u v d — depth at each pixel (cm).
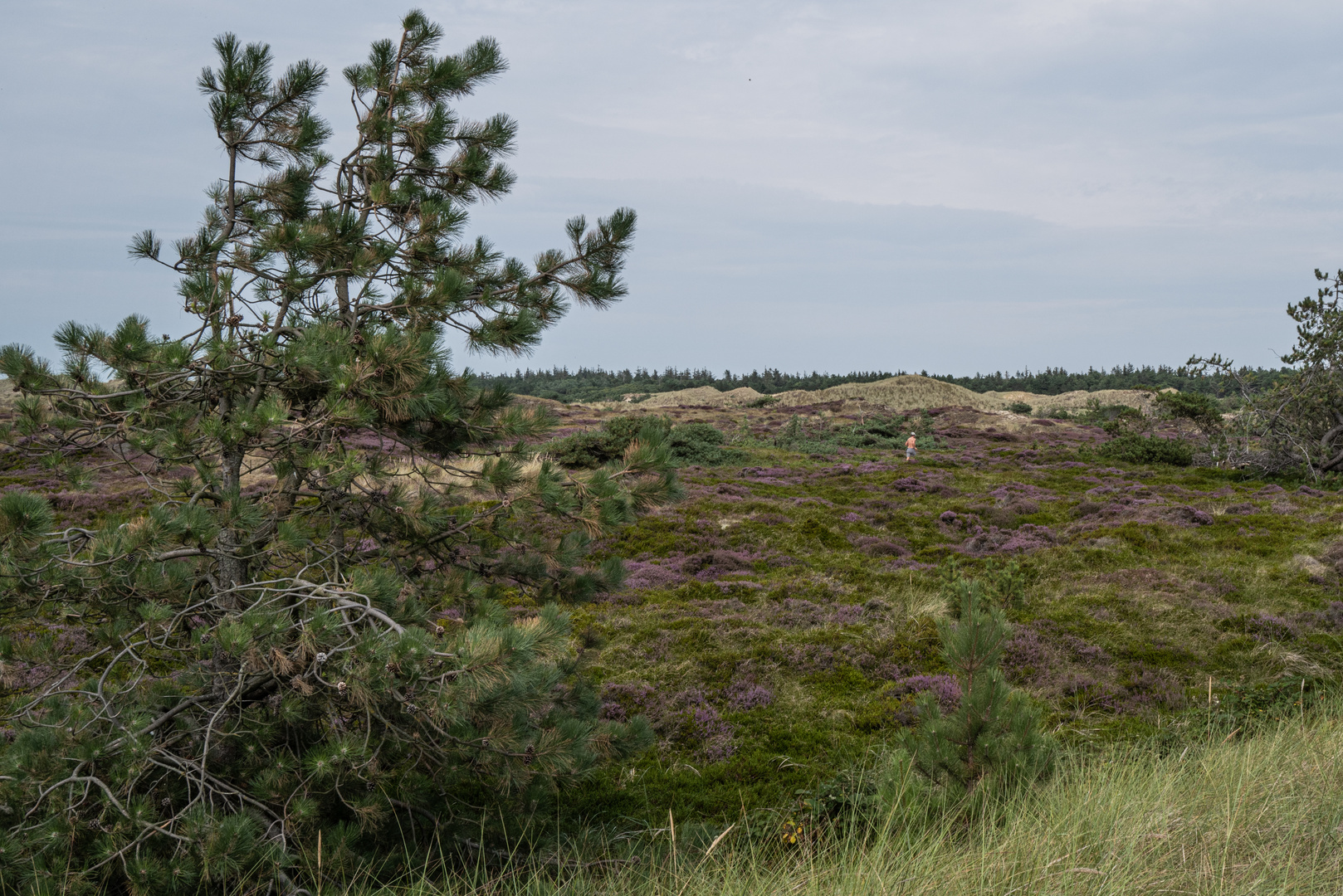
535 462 633
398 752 500
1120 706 878
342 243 588
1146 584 1322
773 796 693
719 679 975
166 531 460
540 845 568
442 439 618
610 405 7281
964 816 499
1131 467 3005
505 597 1098
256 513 518
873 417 4612
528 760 481
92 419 540
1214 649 1031
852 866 428
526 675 450
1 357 498
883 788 548
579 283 667
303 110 644
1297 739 607
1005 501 2228
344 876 457
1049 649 1034
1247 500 2100
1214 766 553
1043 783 517
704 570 1538
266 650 453
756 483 2536
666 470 596
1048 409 8169
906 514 2042
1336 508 1827
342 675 437
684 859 493
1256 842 401
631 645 1088
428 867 510
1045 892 353
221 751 491
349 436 589
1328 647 1010
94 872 417
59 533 484
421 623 529
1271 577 1326
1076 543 1627
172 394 535
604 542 1731
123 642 508
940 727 549
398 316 613
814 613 1230
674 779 737
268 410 486
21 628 763
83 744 426
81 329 504
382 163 638
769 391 14888
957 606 1223
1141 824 421
